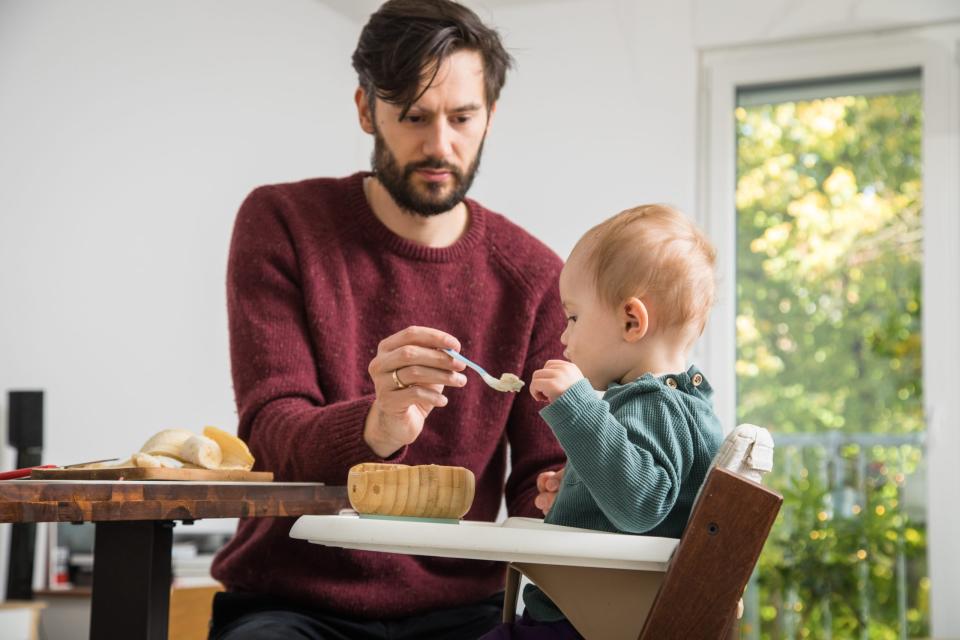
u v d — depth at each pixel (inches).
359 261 65.4
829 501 143.7
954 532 135.9
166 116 156.2
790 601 145.0
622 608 38.8
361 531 36.3
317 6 169.9
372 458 51.3
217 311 160.2
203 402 158.1
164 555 44.0
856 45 145.4
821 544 143.5
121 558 43.1
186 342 156.8
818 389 144.9
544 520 45.1
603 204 156.1
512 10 162.2
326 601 56.9
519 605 102.9
